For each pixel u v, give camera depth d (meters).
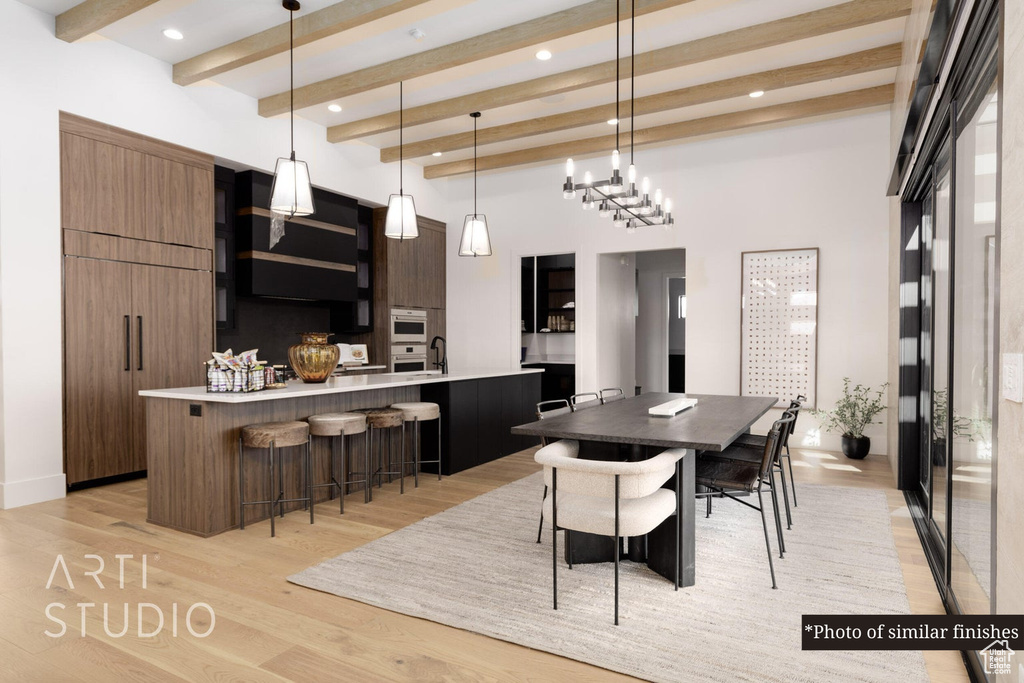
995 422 1.54
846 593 2.63
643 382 9.83
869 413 5.56
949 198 2.73
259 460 3.74
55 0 4.02
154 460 3.65
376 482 4.62
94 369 4.47
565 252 7.34
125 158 4.64
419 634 2.29
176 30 4.36
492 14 4.03
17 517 3.78
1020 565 1.31
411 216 4.95
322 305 7.04
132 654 2.15
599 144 6.51
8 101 3.98
